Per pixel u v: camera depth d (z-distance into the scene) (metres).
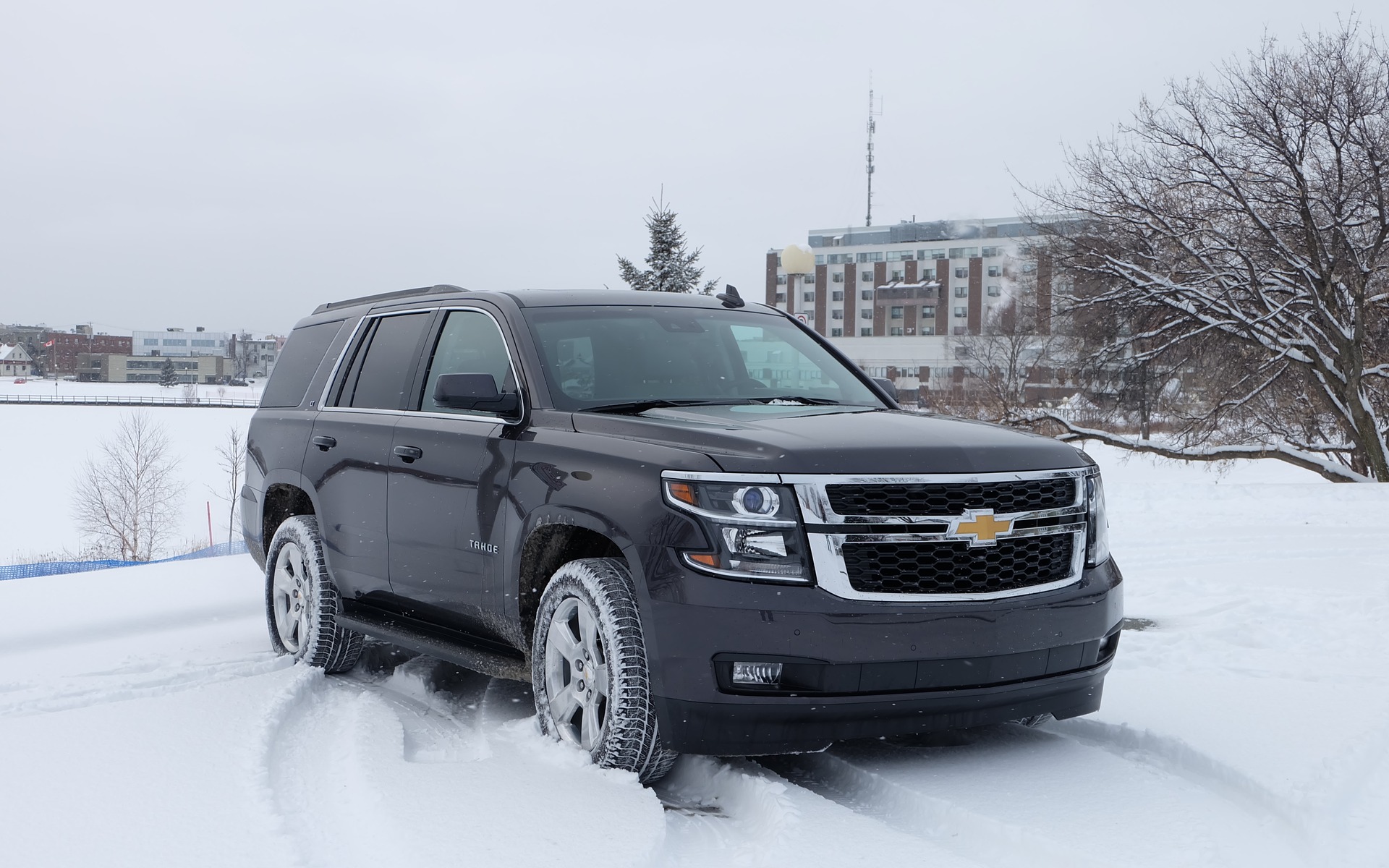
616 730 3.73
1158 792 3.57
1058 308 25.83
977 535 3.64
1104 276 24.61
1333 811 3.35
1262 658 5.60
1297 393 24.98
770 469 3.60
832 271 136.38
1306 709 4.54
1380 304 23.50
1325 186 22.77
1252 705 4.62
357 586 5.38
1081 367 25.55
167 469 71.00
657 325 5.06
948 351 113.88
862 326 134.88
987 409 30.27
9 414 125.50
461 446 4.68
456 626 4.86
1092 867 2.99
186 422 115.62
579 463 4.06
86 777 3.80
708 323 5.22
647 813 3.39
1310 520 12.09
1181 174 24.17
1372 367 23.70
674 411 4.34
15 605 7.74
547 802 3.48
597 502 3.90
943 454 3.72
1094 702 4.02
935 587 3.61
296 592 5.86
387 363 5.54
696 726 3.62
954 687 3.62
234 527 70.12
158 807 3.51
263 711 4.68
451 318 5.25
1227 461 26.23
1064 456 3.97
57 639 6.73
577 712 4.10
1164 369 24.75
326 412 5.83
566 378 4.57
